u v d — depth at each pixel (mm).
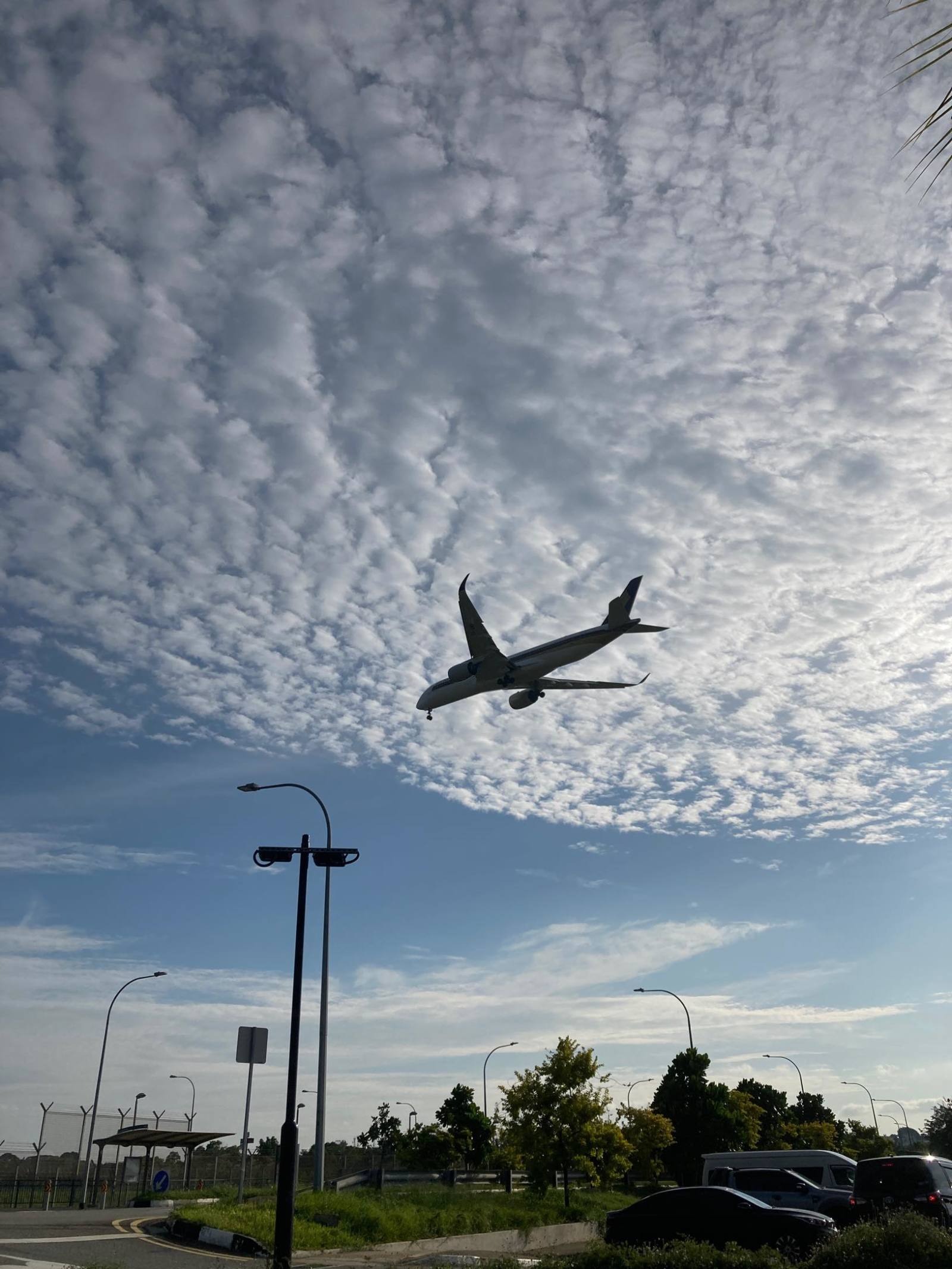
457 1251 26000
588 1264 17359
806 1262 16047
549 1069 43781
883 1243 15555
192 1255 18625
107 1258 17250
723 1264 16391
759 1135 83312
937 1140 85188
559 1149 42094
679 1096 67375
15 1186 45344
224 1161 55844
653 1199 22844
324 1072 29734
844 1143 94812
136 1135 42781
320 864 20328
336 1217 25016
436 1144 66750
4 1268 15289
